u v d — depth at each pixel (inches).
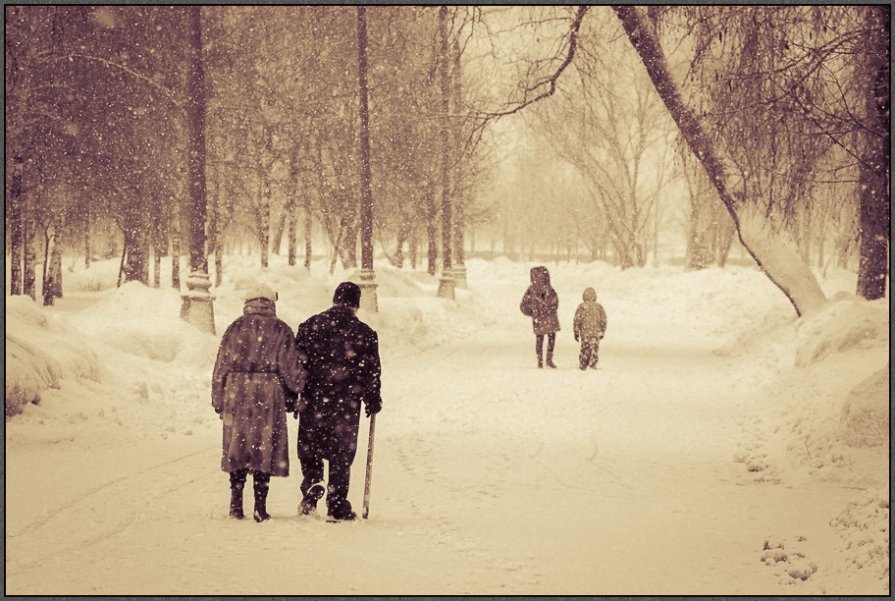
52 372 772.0
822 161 879.1
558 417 880.3
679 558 417.7
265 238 2385.6
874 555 396.5
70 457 620.4
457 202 2559.1
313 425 487.8
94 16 1544.0
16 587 333.1
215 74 1898.4
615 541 448.5
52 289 2096.5
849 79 767.7
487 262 3516.2
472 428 820.6
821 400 816.3
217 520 462.9
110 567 362.9
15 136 1476.4
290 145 2338.8
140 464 612.1
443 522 481.1
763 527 481.7
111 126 1654.8
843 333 984.3
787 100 745.6
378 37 1968.5
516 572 384.5
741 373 1170.0
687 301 2322.8
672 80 1234.0
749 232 1341.0
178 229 2357.3
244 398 470.6
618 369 1259.8
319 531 444.8
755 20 768.3
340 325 494.9
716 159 1280.8
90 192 1772.9
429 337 1685.5
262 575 360.5
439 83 1781.5
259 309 482.9
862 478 597.9
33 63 1430.9
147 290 1219.9
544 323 1263.5
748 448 740.7
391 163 2401.6
